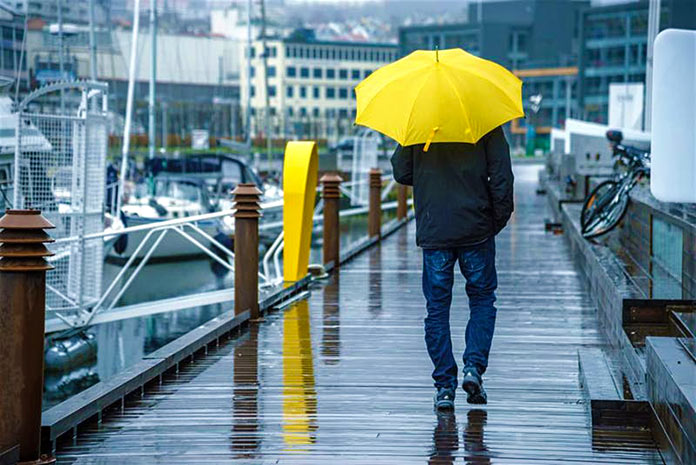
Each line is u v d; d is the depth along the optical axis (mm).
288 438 5934
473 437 5910
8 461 5234
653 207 11430
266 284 13828
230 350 8773
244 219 10211
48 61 29344
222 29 134500
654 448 5645
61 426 5816
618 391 6266
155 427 6215
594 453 5559
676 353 5676
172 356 7840
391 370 7859
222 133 72125
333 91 143875
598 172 31047
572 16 130000
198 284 24672
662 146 5172
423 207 6387
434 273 6414
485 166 6305
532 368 7906
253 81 133250
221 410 6621
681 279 9195
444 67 6160
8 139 15055
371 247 19094
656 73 5168
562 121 122062
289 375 7699
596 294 11289
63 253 13797
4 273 5285
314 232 32094
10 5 19469
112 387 6688
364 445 5762
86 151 13539
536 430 6039
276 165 64188
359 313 10914
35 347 5352
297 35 142375
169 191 29312
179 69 72562
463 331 9750
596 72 96188
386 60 149500
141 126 60375
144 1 45156
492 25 128500
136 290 23578
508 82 6371
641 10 83688
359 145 40562
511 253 17797
